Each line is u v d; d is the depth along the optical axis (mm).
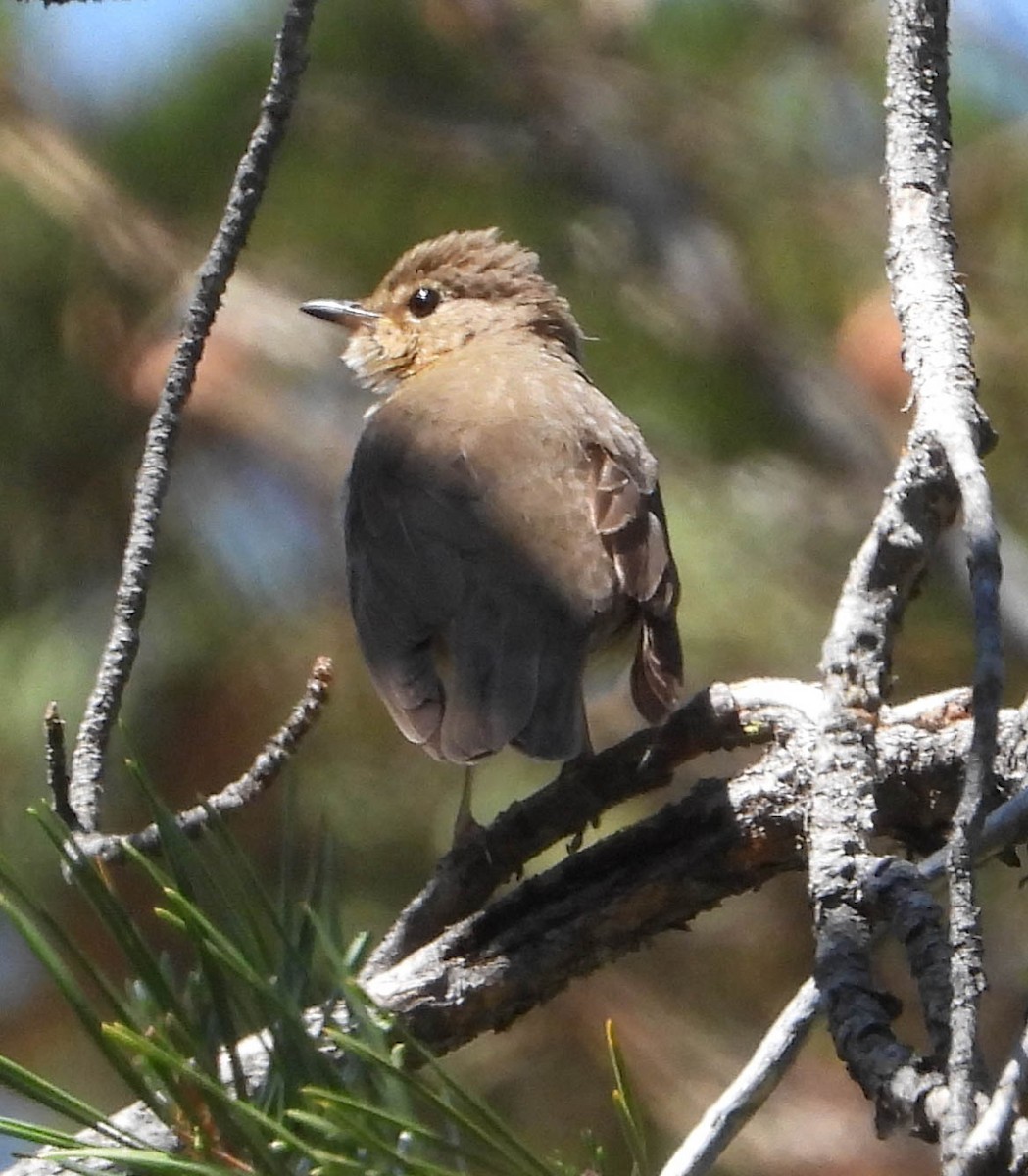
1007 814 4988
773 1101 10930
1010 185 11977
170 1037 4660
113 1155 4371
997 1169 3635
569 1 13062
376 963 6309
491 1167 4316
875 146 12797
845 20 13062
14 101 11438
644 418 11789
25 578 11383
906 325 5828
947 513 5699
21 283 11250
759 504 11367
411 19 12578
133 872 10930
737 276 12242
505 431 8656
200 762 11336
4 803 11062
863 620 5609
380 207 12281
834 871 4797
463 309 10508
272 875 11062
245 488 11664
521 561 8023
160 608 11453
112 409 11328
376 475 8688
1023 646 10906
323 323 11602
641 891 5844
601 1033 10953
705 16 13203
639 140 12617
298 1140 4301
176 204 11648
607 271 12227
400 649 7957
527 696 7527
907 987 10922
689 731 6336
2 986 12383
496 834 6457
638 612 8242
